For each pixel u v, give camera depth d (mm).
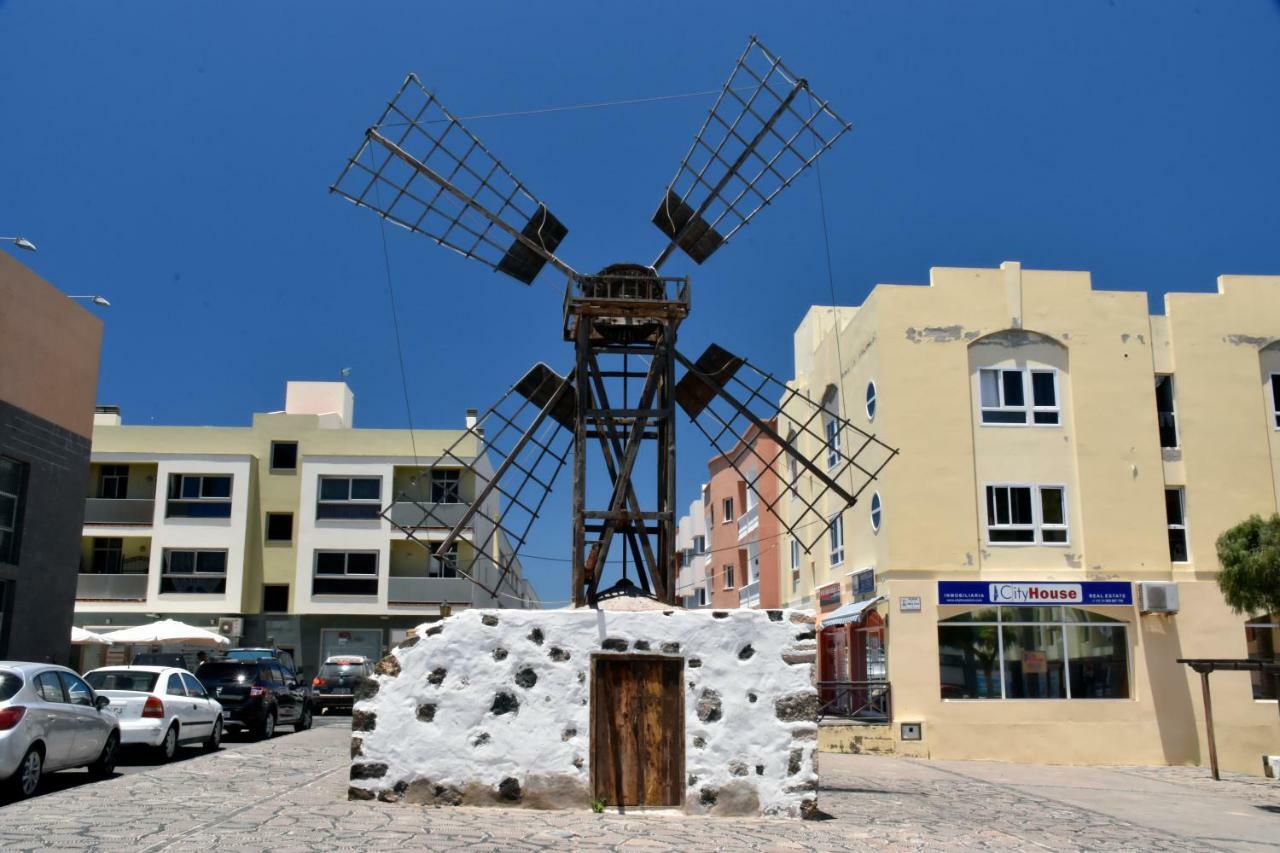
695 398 16453
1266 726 24594
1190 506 25688
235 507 42219
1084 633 24906
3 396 22984
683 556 59906
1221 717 24609
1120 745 24250
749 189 17625
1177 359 26344
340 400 48406
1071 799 17156
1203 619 25000
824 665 30922
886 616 24656
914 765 21938
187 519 42031
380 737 12289
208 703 19625
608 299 14828
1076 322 26109
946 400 25484
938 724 23969
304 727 26781
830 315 34031
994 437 25484
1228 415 26156
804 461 16375
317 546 42281
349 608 41719
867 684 24328
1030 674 24594
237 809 11461
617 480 15109
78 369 26266
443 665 12461
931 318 25797
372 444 43188
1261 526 22906
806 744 12500
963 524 24938
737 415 16391
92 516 41719
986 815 14359
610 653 12531
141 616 41062
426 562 43156
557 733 12336
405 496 15367
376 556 42281
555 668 12469
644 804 12359
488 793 12172
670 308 15023
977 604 24516
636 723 12508
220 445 42906
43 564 24484
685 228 17281
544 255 16547
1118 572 25062
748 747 12445
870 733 23922
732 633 12688
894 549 24703
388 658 12516
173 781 14219
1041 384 25906
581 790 12211
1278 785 20453
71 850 9000
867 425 26688
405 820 11016
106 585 41125
